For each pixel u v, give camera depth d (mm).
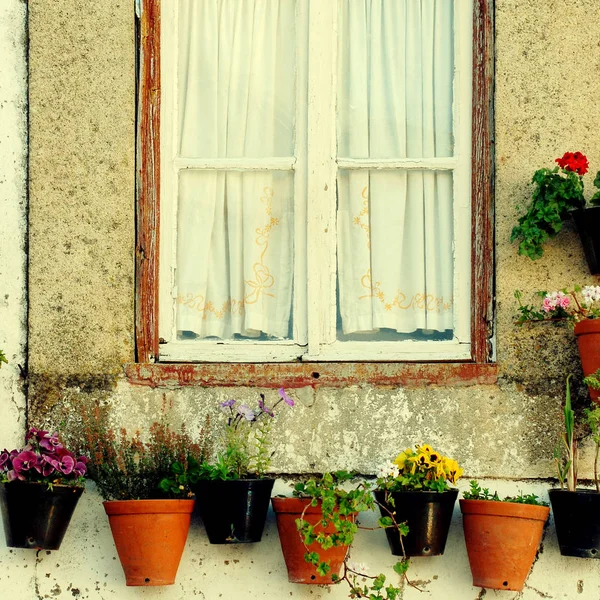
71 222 4844
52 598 4598
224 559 4578
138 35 4973
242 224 5012
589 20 4848
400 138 5012
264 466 4500
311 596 4531
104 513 4660
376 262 4953
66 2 4969
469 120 4945
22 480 4387
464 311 4828
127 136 4887
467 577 4520
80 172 4871
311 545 4359
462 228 4883
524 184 4789
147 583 4363
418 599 4516
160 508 4336
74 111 4902
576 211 4621
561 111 4809
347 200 4988
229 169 5020
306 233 4926
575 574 4500
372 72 5066
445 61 5035
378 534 4578
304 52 5055
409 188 4992
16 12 4977
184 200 5020
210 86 5082
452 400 4637
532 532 4316
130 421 4695
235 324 4941
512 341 4680
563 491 4336
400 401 4641
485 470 4590
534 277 4738
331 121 4992
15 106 4922
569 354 4652
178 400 4699
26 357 4781
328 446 4629
